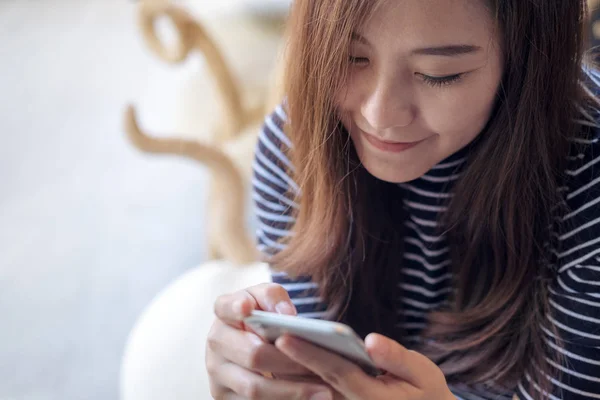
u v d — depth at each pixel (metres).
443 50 0.59
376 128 0.65
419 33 0.58
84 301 1.93
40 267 2.05
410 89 0.63
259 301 0.69
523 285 0.77
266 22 1.88
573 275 0.73
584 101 0.69
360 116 0.68
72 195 2.37
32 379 1.70
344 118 0.71
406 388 0.62
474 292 0.82
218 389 0.72
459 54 0.59
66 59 3.22
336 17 0.61
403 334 0.91
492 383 0.85
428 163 0.71
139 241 2.16
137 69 3.16
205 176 2.48
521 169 0.69
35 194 2.37
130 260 2.08
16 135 2.68
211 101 1.68
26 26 3.51
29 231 2.19
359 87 0.65
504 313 0.78
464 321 0.80
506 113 0.66
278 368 0.66
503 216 0.73
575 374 0.75
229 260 1.47
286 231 0.91
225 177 1.38
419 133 0.67
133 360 1.08
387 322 0.89
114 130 2.73
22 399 1.64
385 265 0.86
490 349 0.81
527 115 0.66
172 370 1.04
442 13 0.57
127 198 2.36
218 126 1.60
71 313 1.89
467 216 0.75
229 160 1.37
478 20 0.58
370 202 0.81
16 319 1.87
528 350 0.81
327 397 0.65
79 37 3.42
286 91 0.74
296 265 0.84
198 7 1.96
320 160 0.73
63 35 3.44
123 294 1.96
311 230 0.81
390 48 0.60
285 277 0.90
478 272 0.81
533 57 0.63
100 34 3.46
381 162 0.71
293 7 0.69
